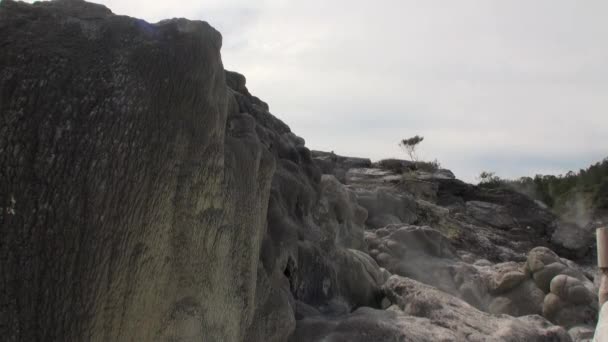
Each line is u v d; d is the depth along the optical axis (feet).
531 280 26.04
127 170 8.99
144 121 9.24
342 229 23.45
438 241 31.48
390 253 29.30
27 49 8.90
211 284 10.59
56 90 8.78
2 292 8.20
